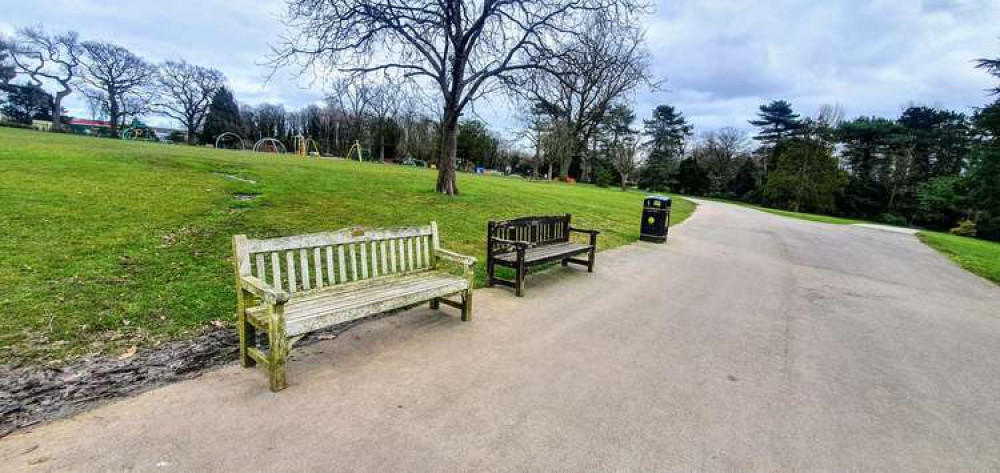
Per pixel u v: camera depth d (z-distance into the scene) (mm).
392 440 2629
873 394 3602
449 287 4469
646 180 59062
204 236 6531
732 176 58719
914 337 5102
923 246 14266
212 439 2545
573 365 3791
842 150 50406
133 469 2271
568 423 2910
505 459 2520
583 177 56156
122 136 55844
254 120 69500
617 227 12992
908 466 2684
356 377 3379
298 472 2316
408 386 3279
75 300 4172
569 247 7109
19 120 57625
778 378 3785
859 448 2834
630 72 19609
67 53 52781
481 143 58875
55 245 5379
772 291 6836
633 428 2900
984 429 3160
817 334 4984
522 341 4266
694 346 4395
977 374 4141
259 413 2830
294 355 3707
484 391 3262
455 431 2752
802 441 2871
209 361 3488
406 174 21688
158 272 5055
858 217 45875
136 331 3828
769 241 12695
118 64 54688
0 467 2213
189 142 62438
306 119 69875
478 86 13352
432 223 5164
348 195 11523
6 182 8023
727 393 3457
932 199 39844
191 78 61156
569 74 13273
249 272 3412
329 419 2809
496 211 12070
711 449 2727
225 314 4328
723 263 8883
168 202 8141
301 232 7453
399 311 4918
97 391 2967
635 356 4059
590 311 5320
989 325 5777
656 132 63562
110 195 8062
